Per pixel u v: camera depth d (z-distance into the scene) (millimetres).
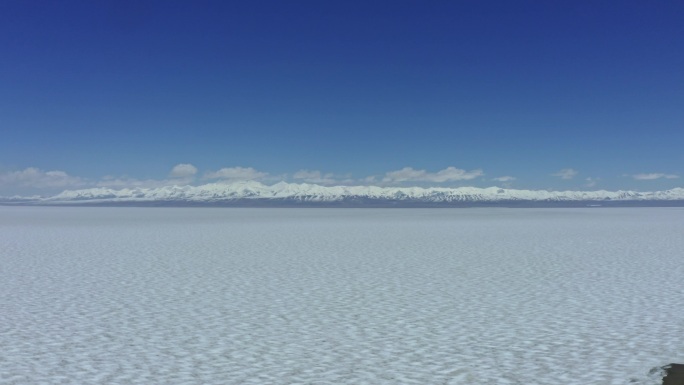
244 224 62688
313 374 8992
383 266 22219
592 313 13297
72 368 9289
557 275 19531
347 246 31484
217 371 9141
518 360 9695
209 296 15562
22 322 12430
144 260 24375
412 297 15367
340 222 69125
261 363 9555
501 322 12422
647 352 10125
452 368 9281
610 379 8750
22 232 45281
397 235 41219
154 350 10297
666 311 13477
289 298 15250
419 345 10609
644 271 20484
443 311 13539
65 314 13250
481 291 16328
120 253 27453
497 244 32500
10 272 20453
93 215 108375
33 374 8992
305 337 11180
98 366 9391
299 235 41531
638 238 36781
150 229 50656
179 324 12250
